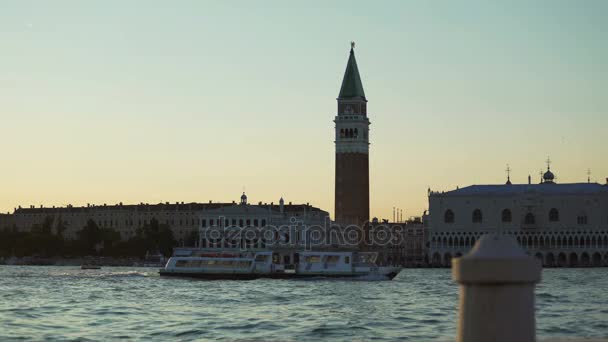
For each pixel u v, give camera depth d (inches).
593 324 3120.1
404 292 5713.6
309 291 5733.3
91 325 3191.4
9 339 2669.8
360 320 3405.5
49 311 3897.6
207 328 3068.4
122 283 6801.2
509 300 440.1
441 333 2866.6
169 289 5920.3
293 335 2810.0
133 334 2844.5
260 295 5241.1
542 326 3041.3
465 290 452.4
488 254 455.2
